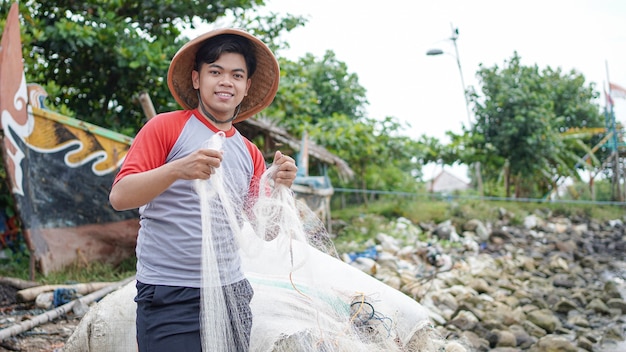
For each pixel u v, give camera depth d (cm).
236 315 269
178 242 260
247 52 282
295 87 1450
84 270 765
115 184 253
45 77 1162
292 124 1369
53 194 760
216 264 259
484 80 2147
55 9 1148
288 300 301
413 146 1927
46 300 614
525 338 638
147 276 262
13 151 702
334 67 2189
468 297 773
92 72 1157
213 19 1262
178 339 253
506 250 1352
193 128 272
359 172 1814
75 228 780
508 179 2175
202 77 275
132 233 821
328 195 1259
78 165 779
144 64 1071
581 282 1019
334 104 2175
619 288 976
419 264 1091
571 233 1672
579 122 2608
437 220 1547
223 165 274
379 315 325
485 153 2092
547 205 1983
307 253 292
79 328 337
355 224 1388
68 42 1045
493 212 1698
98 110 1193
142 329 260
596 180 2595
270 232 288
